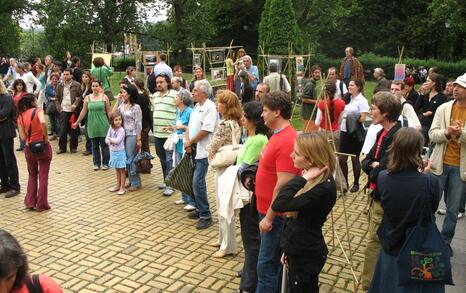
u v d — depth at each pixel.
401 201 3.28
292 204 3.14
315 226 3.26
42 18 29.41
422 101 8.40
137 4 30.00
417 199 3.24
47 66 13.66
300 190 3.20
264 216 3.85
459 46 40.22
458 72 33.62
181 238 5.93
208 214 6.25
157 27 32.12
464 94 4.82
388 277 3.41
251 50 41.62
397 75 9.55
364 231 6.14
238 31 41.41
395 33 43.38
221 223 5.35
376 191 4.21
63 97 10.57
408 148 3.28
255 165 4.26
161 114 7.47
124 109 7.74
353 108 7.30
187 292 4.59
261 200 3.84
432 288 3.27
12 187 7.77
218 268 5.11
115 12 29.02
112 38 29.05
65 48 27.73
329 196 3.19
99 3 28.61
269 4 18.45
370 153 4.39
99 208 7.06
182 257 5.38
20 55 43.19
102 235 6.02
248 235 4.38
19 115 6.80
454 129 4.70
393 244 3.36
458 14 31.42
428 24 39.38
